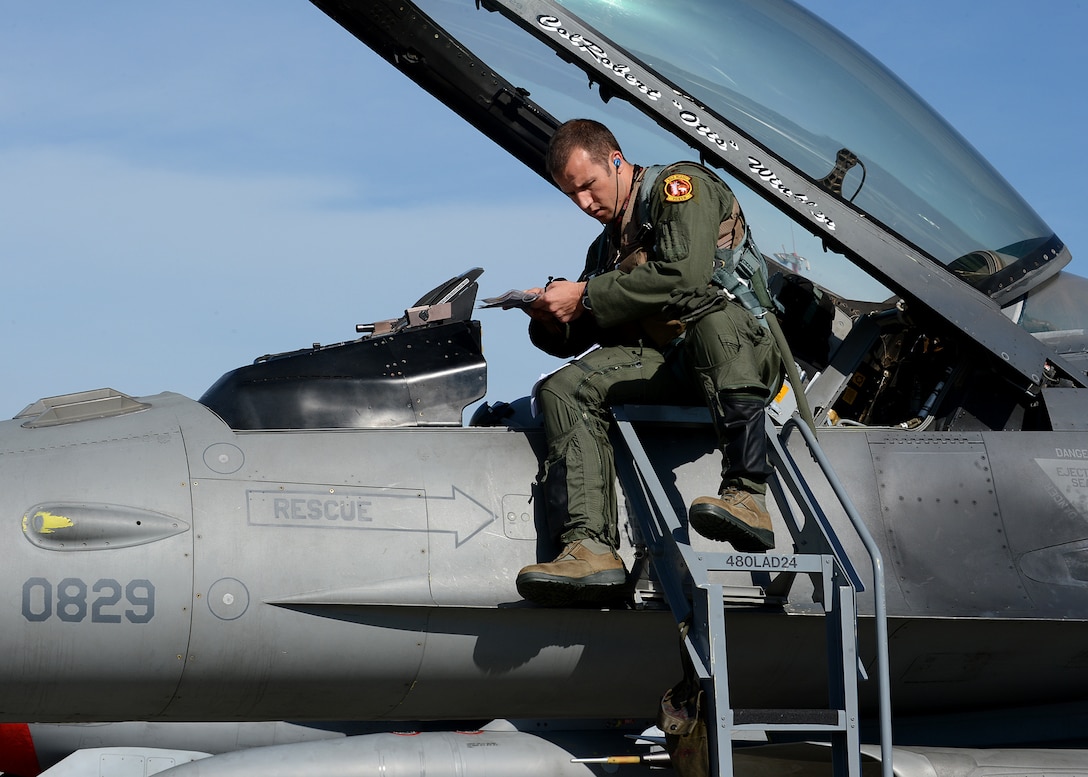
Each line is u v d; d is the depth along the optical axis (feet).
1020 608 16.14
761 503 14.52
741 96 17.35
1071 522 16.88
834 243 17.04
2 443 14.90
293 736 27.25
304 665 14.88
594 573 14.40
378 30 17.54
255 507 14.78
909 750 16.53
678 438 16.15
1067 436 17.47
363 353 16.47
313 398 15.81
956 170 19.03
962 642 16.87
